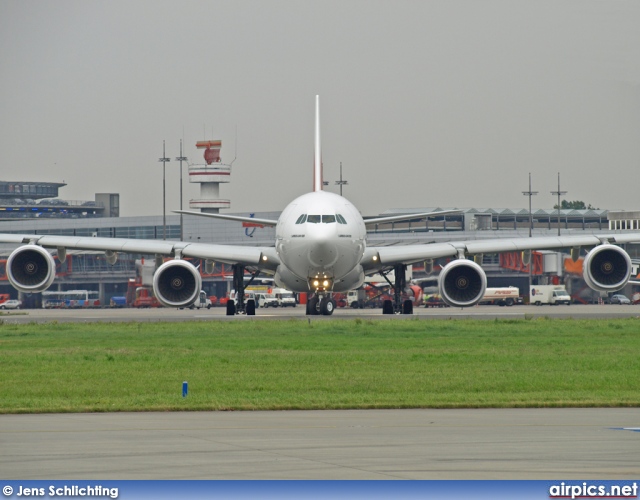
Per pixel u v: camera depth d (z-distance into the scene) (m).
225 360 112.62
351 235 177.25
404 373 101.44
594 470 55.31
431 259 198.62
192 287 182.00
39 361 113.12
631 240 186.50
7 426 72.12
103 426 71.94
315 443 64.19
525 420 74.25
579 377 98.25
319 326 160.88
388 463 57.34
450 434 67.62
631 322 171.00
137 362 112.12
